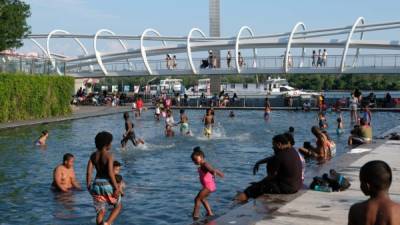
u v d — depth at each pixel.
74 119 41.22
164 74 67.81
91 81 113.00
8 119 36.53
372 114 48.78
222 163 18.58
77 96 63.69
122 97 64.12
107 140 9.08
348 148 22.06
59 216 10.86
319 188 11.01
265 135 29.34
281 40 74.69
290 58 62.00
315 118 43.75
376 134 29.91
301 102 57.69
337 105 52.12
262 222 8.41
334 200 10.02
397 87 159.38
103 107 58.59
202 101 61.81
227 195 12.84
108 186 9.05
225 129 33.19
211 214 10.87
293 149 10.94
